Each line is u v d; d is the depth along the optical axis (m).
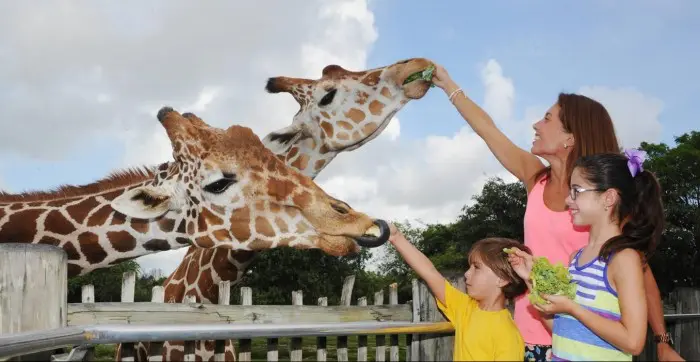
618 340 2.15
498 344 2.51
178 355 4.28
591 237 2.43
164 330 2.13
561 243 2.67
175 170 4.31
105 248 4.15
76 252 4.11
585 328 2.32
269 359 2.91
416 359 3.50
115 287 12.21
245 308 3.42
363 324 2.62
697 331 4.97
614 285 2.28
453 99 3.33
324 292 13.34
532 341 2.74
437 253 33.25
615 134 2.71
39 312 2.68
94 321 2.98
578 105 2.70
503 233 21.72
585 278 2.33
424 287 3.53
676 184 19.81
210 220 4.17
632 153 2.37
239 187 4.14
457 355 2.63
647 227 2.32
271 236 4.15
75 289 12.04
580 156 2.64
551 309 2.22
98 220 4.14
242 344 3.02
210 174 4.12
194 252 5.01
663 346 2.56
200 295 4.82
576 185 2.41
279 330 2.38
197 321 3.28
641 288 2.20
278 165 4.25
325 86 5.87
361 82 5.91
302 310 3.59
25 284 2.66
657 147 23.06
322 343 3.08
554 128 2.74
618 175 2.33
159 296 3.31
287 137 5.69
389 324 2.74
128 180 4.42
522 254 2.47
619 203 2.34
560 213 2.68
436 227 34.78
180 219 4.23
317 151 5.98
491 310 2.60
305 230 4.17
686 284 18.02
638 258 2.25
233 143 4.22
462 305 2.73
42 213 4.09
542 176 2.86
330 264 13.48
